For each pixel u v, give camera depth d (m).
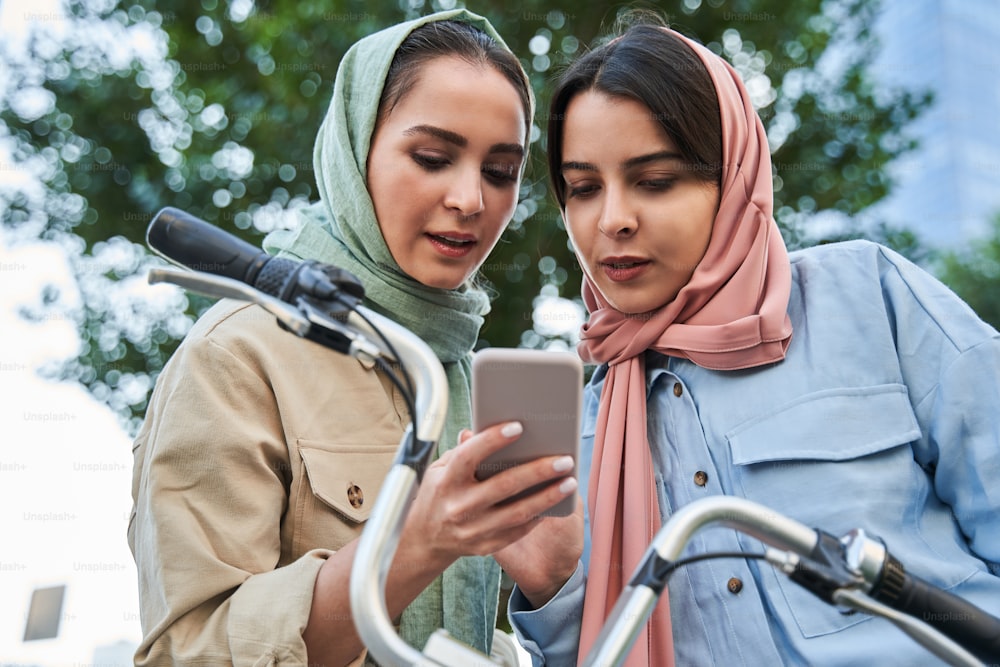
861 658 1.43
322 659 1.44
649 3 5.01
